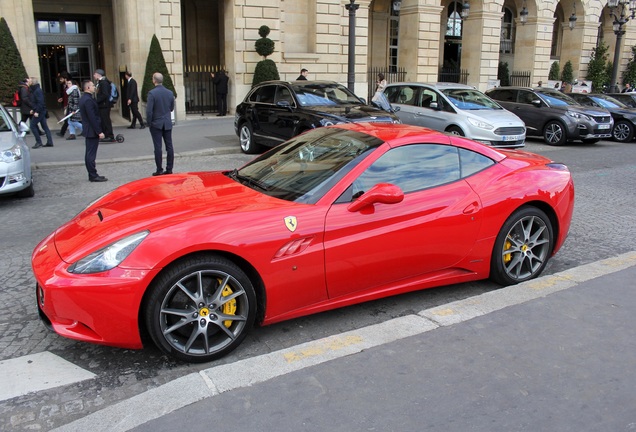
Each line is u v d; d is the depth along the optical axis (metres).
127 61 18.97
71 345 3.77
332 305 3.93
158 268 3.25
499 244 4.57
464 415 2.82
